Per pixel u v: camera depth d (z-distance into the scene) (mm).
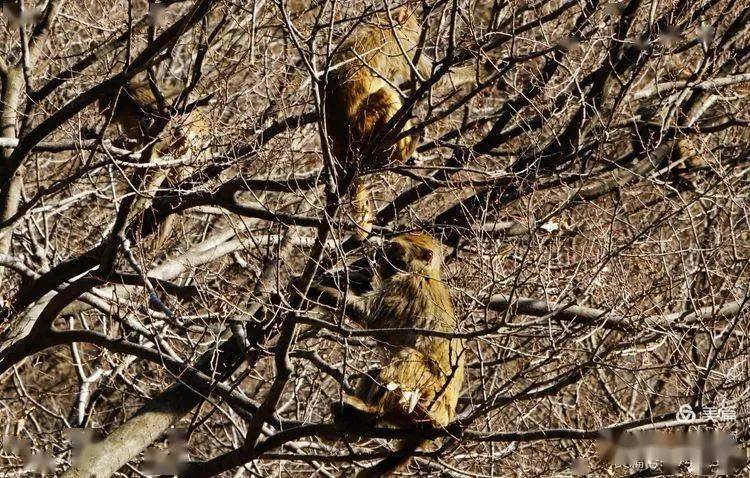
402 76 12945
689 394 11188
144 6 16359
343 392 9445
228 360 12328
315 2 13039
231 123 12523
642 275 12141
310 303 9922
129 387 16125
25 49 12477
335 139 12852
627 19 12953
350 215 10734
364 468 10266
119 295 12906
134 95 13930
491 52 13781
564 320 11805
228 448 14469
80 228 17547
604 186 13211
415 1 11031
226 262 15008
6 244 13344
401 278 10703
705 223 15875
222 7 13117
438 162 15070
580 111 12906
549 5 14102
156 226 12047
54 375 18516
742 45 15656
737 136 16266
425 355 10008
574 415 15477
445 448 9641
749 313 11844
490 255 11125
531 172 12031
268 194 14773
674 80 13336
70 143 13070
